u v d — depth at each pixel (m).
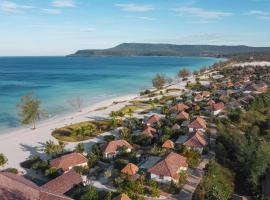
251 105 110.75
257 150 67.00
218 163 68.50
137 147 78.25
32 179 62.22
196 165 66.69
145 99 145.25
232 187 61.53
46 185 54.78
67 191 54.34
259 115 106.19
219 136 78.88
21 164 70.19
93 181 60.62
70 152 76.44
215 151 73.31
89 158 69.44
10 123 107.94
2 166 68.44
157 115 108.94
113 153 72.69
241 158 66.56
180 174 60.34
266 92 135.00
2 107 130.75
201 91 155.12
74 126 99.69
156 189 55.19
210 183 57.59
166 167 60.16
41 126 103.69
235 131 80.25
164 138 78.44
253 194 60.06
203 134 81.75
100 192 54.84
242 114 99.81
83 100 147.12
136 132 91.38
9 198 42.34
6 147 82.94
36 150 80.44
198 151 72.81
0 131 98.88
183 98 137.12
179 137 80.94
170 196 55.00
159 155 69.56
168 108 115.81
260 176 64.38
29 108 99.81
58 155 75.00
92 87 190.88
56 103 140.12
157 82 175.12
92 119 109.75
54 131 95.81
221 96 128.25
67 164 64.19
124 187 55.88
